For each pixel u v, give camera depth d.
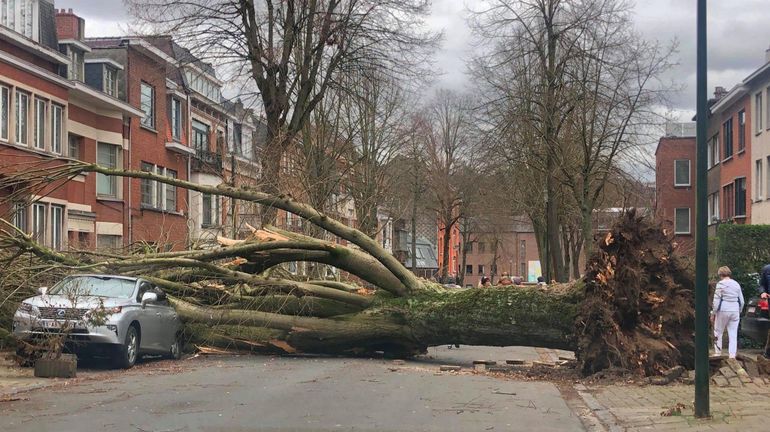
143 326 13.90
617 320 12.72
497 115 26.27
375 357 16.67
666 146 52.09
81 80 31.30
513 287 14.69
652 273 12.70
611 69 23.16
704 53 8.41
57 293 13.25
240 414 8.88
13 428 7.93
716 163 44.25
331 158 30.53
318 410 9.24
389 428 8.20
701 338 8.52
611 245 12.76
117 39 35.72
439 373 13.49
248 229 19.25
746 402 9.59
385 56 25.31
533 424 8.61
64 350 12.96
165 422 8.31
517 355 19.36
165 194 37.38
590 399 10.40
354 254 16.09
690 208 54.38
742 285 19.00
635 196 28.31
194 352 16.38
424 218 63.12
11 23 25.67
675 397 10.33
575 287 13.84
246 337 16.17
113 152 32.91
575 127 24.80
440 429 8.21
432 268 80.62
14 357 13.02
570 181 24.22
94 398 9.95
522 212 39.66
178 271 16.75
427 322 15.29
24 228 24.47
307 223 20.66
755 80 35.09
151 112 36.38
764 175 34.03
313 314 16.30
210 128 42.75
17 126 25.19
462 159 49.19
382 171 38.53
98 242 30.31
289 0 24.28
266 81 24.53
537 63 25.05
